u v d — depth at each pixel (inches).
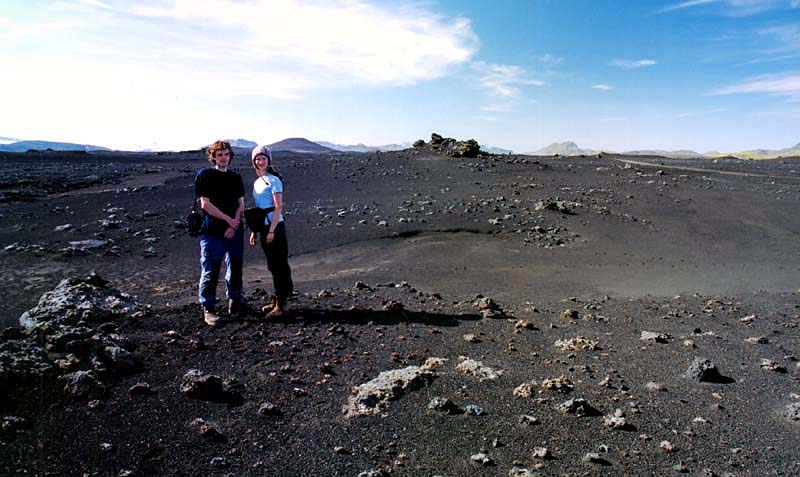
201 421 131.2
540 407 148.3
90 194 498.6
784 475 116.9
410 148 971.9
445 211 480.1
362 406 143.1
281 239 214.1
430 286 295.0
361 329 208.5
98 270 289.4
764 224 481.1
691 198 570.6
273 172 216.5
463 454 123.6
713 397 158.7
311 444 125.4
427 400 149.7
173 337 185.0
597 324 233.1
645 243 416.5
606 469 118.2
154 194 511.8
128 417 131.8
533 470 117.0
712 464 121.0
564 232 435.5
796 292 301.3
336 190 565.0
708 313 256.8
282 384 156.0
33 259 299.9
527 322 226.5
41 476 107.4
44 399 135.3
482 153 889.5
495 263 354.6
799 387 167.2
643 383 168.4
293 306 234.1
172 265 310.7
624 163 855.7
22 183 541.6
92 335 173.2
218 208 207.6
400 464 118.6
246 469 114.4
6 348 151.9
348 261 350.6
